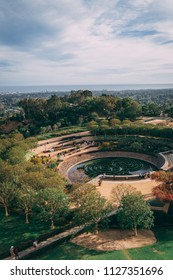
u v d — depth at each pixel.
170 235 67.50
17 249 63.03
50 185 80.06
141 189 91.56
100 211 66.62
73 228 71.00
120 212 67.12
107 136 166.88
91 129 171.00
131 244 64.19
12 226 72.62
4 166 94.06
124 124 169.25
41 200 71.62
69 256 60.56
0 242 65.81
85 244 64.94
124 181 100.00
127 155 139.75
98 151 145.25
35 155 136.75
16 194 76.81
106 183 98.38
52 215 68.88
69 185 94.88
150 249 61.69
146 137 157.00
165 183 80.25
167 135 151.38
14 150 116.50
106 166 128.62
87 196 70.81
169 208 75.94
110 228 71.50
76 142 161.12
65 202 71.25
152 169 122.25
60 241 65.25
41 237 66.19
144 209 65.12
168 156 126.06
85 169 126.19
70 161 133.88
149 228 66.75
